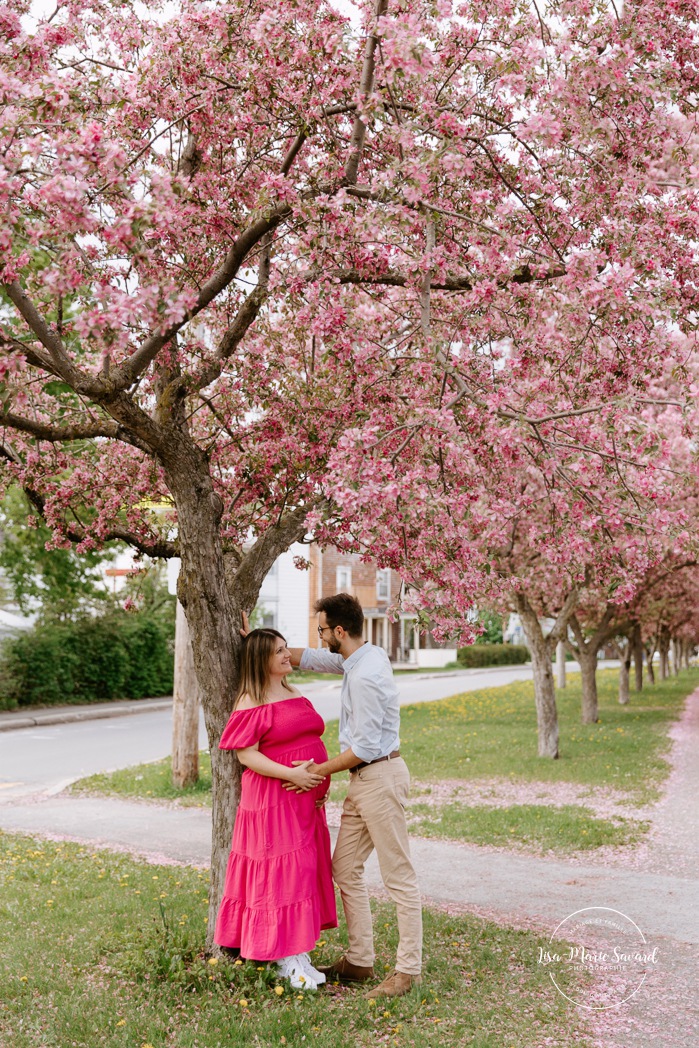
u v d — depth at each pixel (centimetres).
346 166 477
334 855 484
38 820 993
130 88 467
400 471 461
